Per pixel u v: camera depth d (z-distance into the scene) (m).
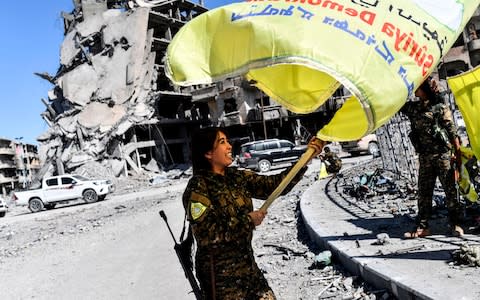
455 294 3.28
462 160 4.73
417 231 5.07
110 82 49.22
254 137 41.66
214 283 2.37
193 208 2.29
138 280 6.32
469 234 4.83
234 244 2.38
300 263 5.77
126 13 50.22
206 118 51.69
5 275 8.23
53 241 11.84
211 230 2.26
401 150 9.84
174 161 50.00
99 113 48.62
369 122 2.02
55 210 23.62
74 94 50.16
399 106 2.04
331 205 8.71
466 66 42.78
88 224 14.29
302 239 7.15
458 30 2.22
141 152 48.56
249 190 2.62
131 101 47.69
